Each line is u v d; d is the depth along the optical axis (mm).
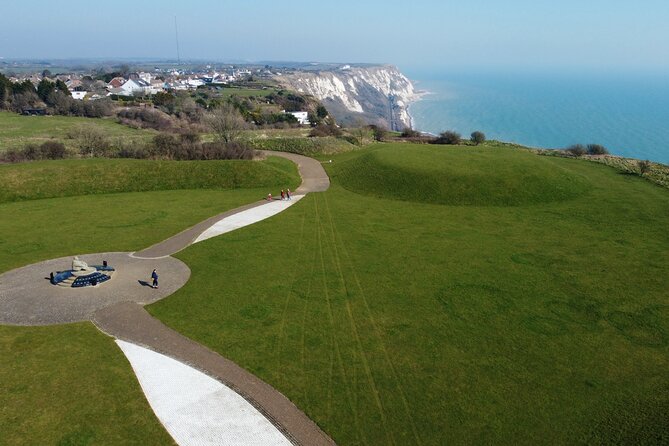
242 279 32281
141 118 108000
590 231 41656
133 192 55031
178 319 27266
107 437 18734
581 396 20984
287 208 48812
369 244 38625
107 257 35938
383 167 59031
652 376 22344
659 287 31000
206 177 58500
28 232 41125
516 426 19250
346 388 21562
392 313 27875
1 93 117000
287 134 96125
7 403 20344
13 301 28969
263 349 24484
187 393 21344
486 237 40344
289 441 18781
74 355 23828
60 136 85375
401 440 18609
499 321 27000
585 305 28750
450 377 22234
